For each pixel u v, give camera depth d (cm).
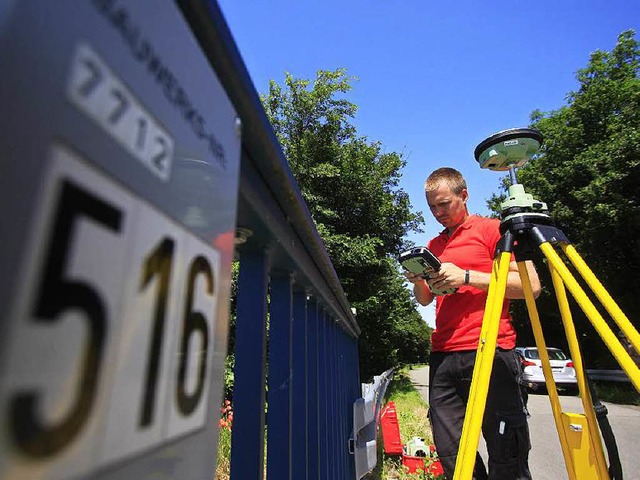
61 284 29
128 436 36
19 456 26
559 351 1232
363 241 1104
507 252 155
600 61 1578
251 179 85
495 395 194
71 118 30
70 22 31
